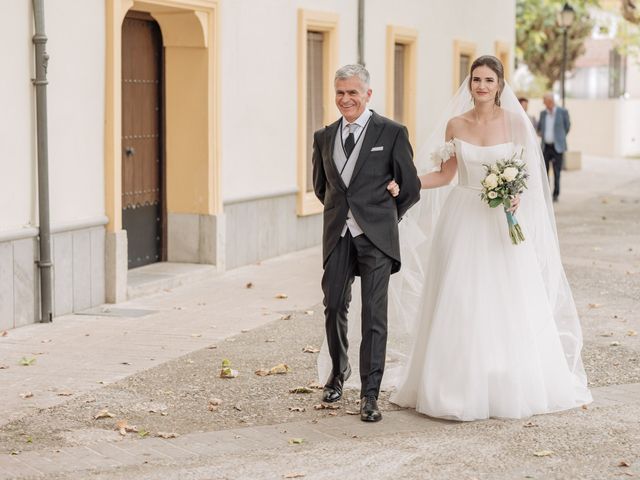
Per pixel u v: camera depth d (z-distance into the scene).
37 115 10.31
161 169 13.54
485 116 7.62
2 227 10.02
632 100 45.41
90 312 11.02
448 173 7.77
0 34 9.88
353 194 7.43
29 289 10.36
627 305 11.66
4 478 6.19
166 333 10.09
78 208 11.03
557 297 8.09
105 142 11.39
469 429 7.14
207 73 13.27
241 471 6.29
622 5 26.67
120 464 6.45
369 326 7.40
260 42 14.73
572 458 6.50
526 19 41.50
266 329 10.31
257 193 14.67
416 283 8.22
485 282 7.45
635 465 6.36
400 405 7.70
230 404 7.77
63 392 7.99
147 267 13.20
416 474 6.21
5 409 7.59
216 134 13.43
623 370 8.76
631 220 19.95
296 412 7.57
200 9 12.93
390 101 20.02
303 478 6.15
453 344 7.39
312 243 16.55
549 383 7.59
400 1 20.47
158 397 7.94
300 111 15.98
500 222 7.54
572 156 34.16
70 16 10.79
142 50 13.09
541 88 43.75
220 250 13.55
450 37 23.61
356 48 18.30
